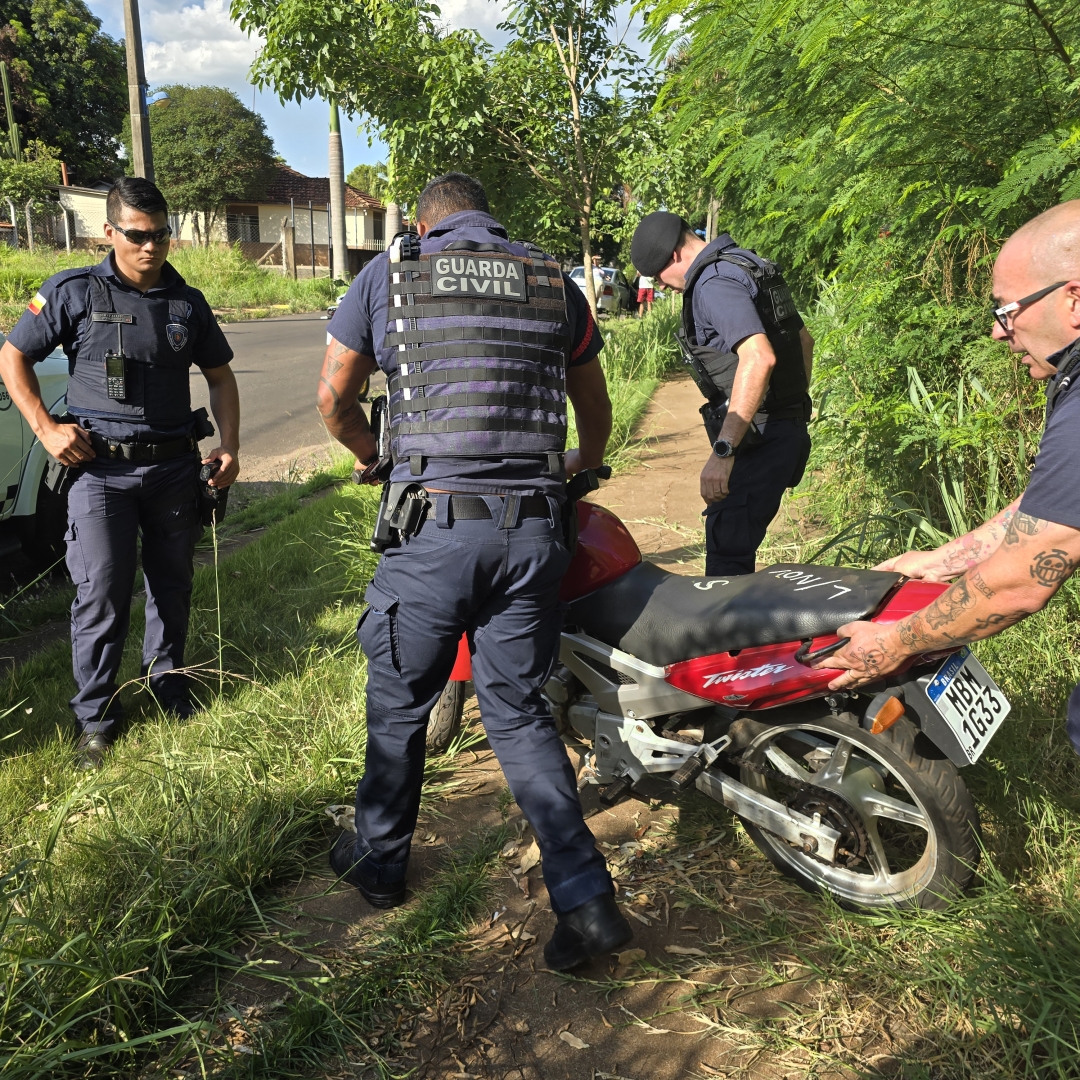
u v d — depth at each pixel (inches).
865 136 132.1
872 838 92.4
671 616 98.0
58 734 134.1
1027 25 113.5
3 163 1207.6
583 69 368.2
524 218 383.9
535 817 87.7
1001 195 111.7
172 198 1770.4
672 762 100.3
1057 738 107.3
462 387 87.3
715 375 126.6
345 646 161.6
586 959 86.2
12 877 84.0
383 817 97.1
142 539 142.2
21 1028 77.1
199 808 110.1
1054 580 67.4
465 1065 79.4
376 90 335.3
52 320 129.3
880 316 159.9
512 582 88.1
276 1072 78.4
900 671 82.7
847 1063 76.4
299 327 899.4
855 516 181.8
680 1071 77.8
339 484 292.2
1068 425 65.7
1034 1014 75.9
